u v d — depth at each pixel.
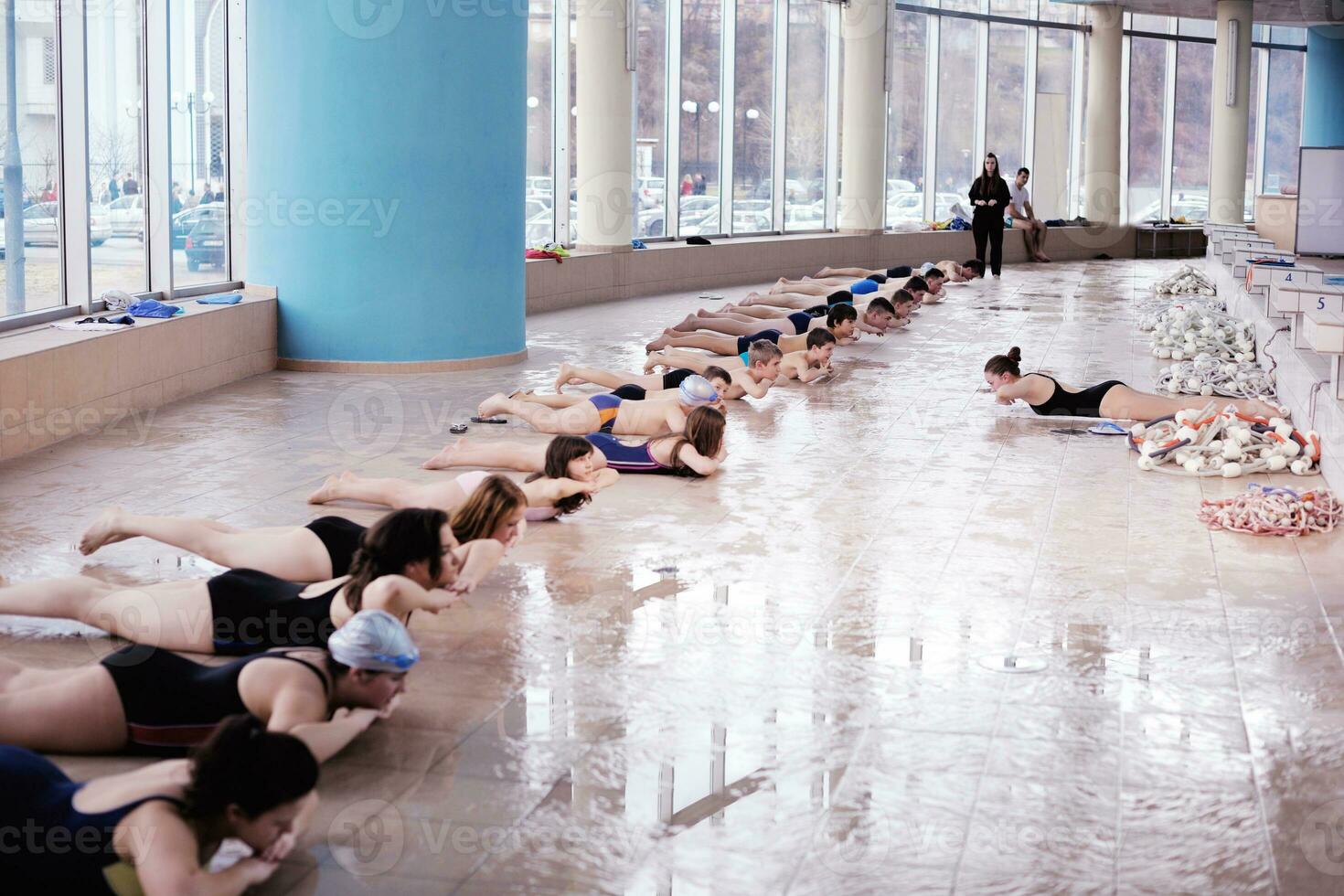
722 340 10.85
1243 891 2.88
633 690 3.98
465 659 4.22
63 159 8.45
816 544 5.61
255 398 8.95
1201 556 5.50
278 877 2.89
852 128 20.02
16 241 8.05
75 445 7.36
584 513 6.08
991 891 2.88
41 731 3.37
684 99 17.98
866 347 12.02
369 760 3.48
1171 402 8.38
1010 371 8.80
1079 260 23.61
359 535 4.65
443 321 10.18
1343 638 4.50
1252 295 12.12
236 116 10.35
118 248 9.16
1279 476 7.02
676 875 2.93
